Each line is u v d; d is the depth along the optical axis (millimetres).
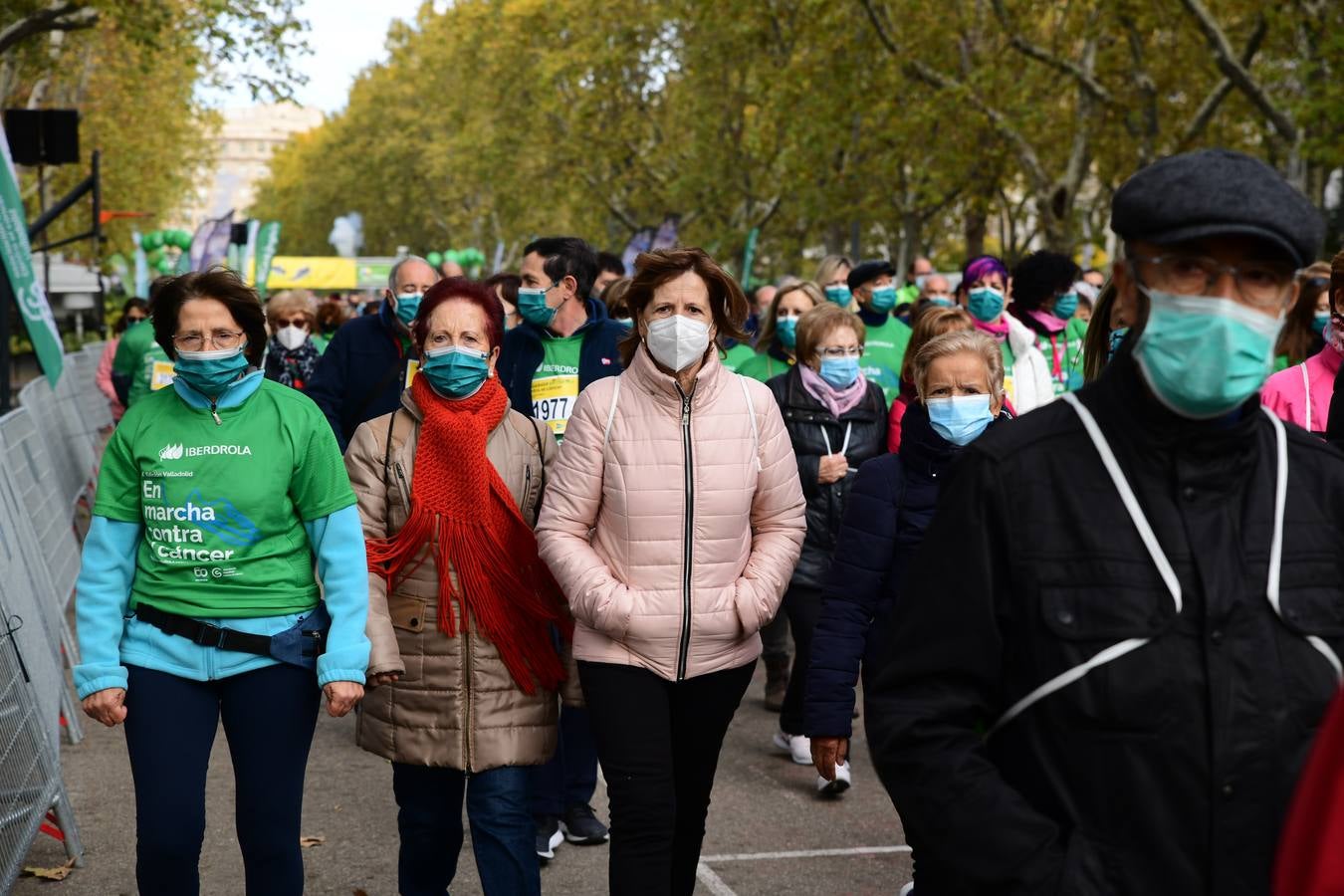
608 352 5684
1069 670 1980
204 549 3520
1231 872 1932
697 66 34906
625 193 41562
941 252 47875
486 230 66875
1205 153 1960
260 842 3572
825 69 25844
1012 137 23438
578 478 3926
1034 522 2033
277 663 3572
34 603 5523
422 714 3945
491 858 3939
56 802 4988
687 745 4000
